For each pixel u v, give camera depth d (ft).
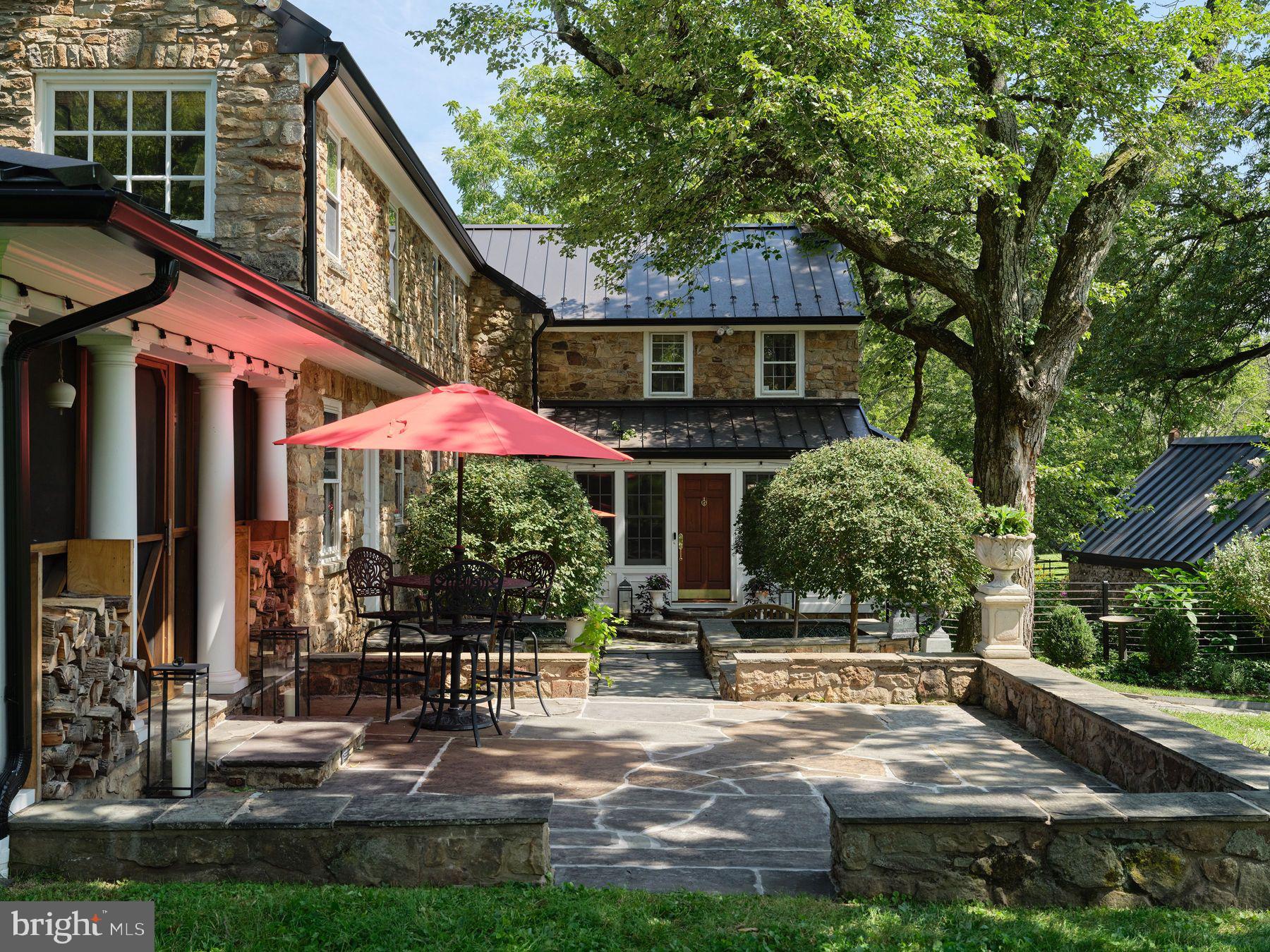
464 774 22.68
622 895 15.39
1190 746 20.36
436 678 32.81
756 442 68.23
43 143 34.40
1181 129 45.96
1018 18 44.09
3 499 16.22
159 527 26.58
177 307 21.26
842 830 15.94
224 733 23.86
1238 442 74.33
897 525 36.35
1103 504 75.25
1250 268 69.31
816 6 40.29
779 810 20.49
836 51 41.93
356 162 41.27
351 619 40.42
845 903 15.58
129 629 20.03
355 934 13.47
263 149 34.40
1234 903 15.89
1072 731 25.54
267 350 29.32
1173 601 54.70
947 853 15.94
